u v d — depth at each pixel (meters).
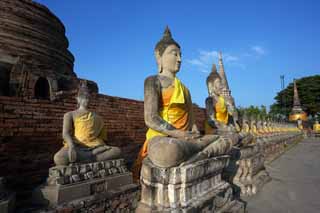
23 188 5.68
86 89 5.64
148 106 4.73
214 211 4.62
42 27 9.77
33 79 7.22
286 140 22.64
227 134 7.32
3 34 8.56
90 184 4.69
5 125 5.52
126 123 9.20
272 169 11.95
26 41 9.13
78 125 5.24
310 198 7.07
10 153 5.56
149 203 4.05
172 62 5.06
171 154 3.86
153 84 4.81
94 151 5.21
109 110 8.55
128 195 5.24
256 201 6.75
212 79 7.90
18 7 9.04
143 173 4.23
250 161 7.80
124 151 8.95
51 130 6.51
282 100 67.62
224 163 5.41
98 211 4.59
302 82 64.44
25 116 5.94
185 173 3.97
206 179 4.72
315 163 13.95
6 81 7.83
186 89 5.21
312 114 63.69
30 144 5.98
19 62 7.17
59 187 4.19
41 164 6.15
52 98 7.22
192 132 4.66
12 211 3.61
